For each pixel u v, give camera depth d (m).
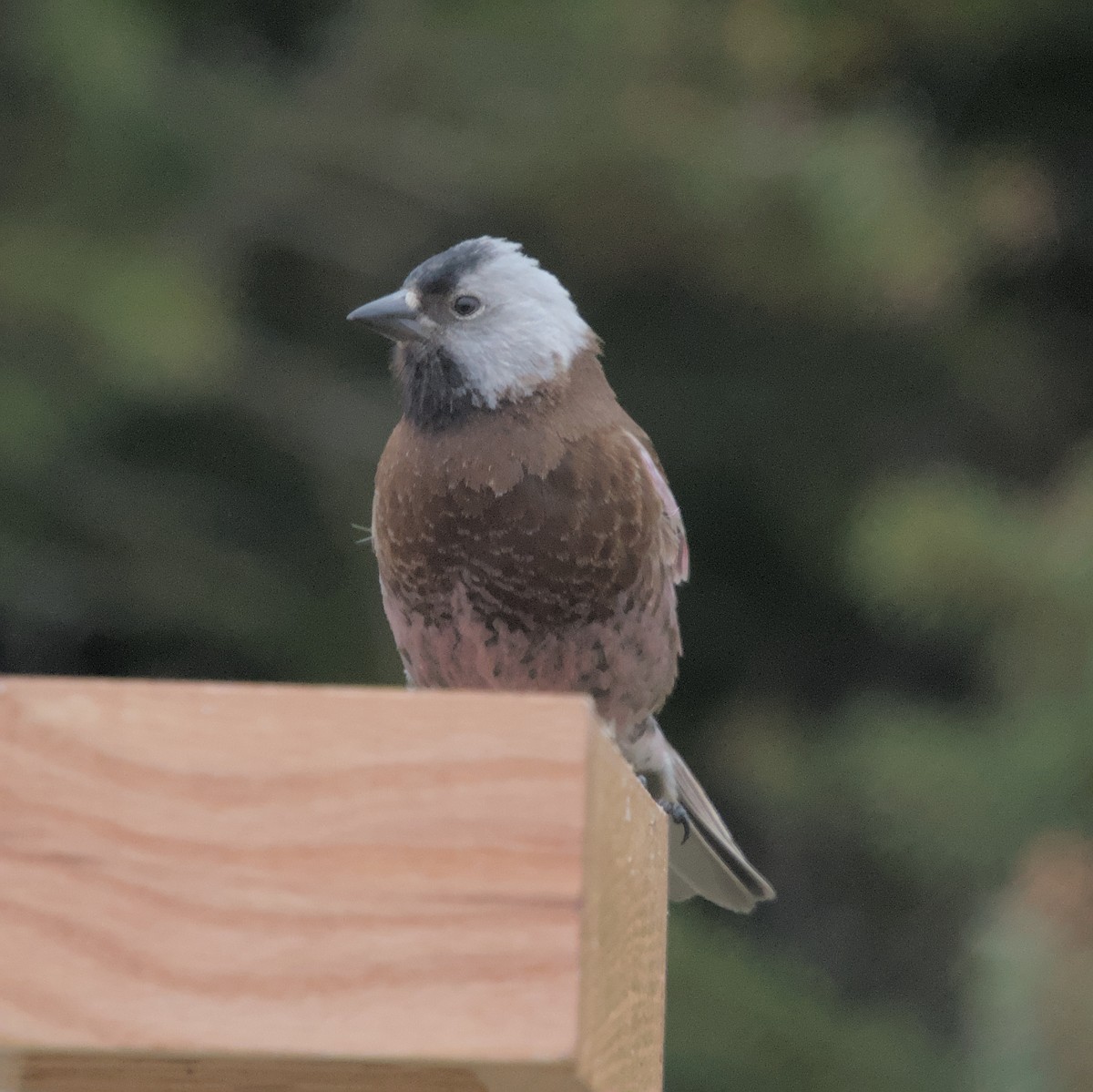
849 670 16.88
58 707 4.00
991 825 11.68
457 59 14.02
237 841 3.96
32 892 3.95
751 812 16.30
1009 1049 9.25
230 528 14.70
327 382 14.87
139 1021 3.91
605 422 6.73
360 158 14.10
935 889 13.59
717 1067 11.83
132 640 15.24
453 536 6.58
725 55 13.95
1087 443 13.79
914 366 15.49
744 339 15.67
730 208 13.57
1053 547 11.87
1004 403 15.38
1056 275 16.16
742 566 16.83
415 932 3.91
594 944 4.02
